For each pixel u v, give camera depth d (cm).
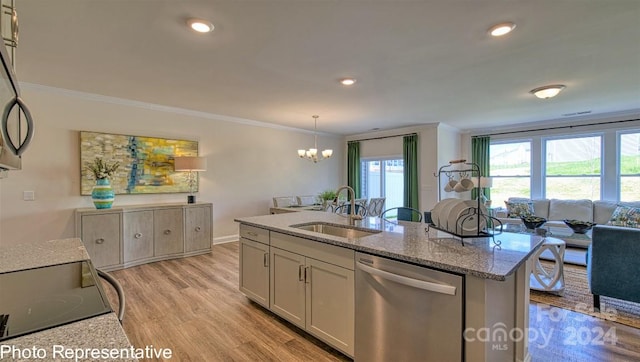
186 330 246
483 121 615
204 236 485
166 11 206
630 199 532
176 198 502
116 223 398
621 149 541
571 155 595
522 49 269
